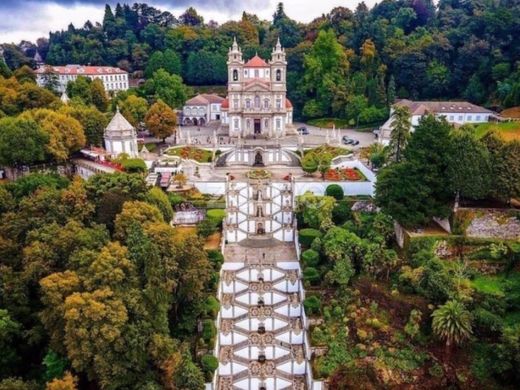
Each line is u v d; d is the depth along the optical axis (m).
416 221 66.75
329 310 62.66
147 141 127.06
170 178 90.75
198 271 56.91
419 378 54.31
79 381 49.69
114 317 45.31
